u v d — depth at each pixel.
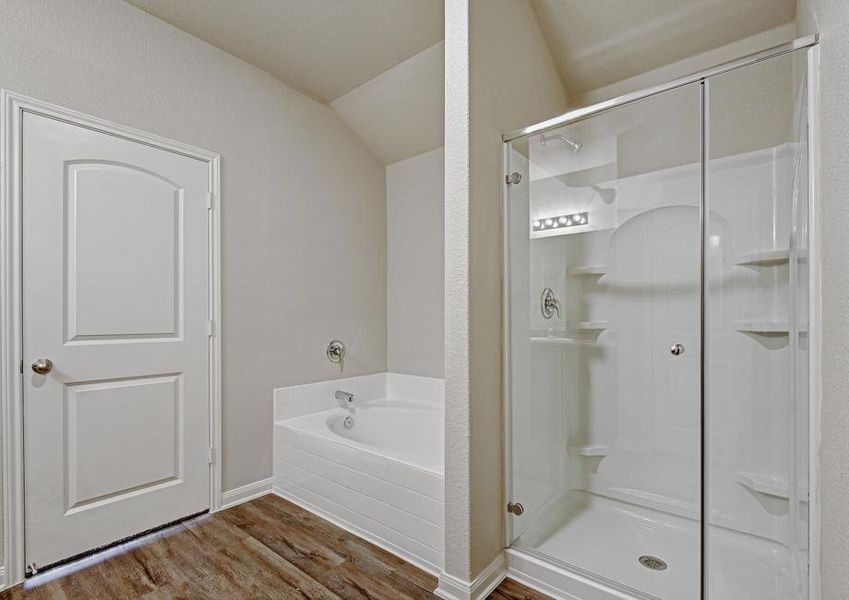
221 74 2.45
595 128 1.89
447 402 1.67
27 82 1.78
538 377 2.05
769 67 1.46
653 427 2.21
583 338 2.38
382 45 2.43
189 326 2.28
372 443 2.96
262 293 2.61
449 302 1.68
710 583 1.64
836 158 0.94
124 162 2.06
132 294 2.08
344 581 1.74
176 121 2.25
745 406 1.97
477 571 1.64
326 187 3.00
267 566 1.84
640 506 2.21
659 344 2.19
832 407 0.97
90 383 1.94
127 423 2.05
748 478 1.95
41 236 1.81
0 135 1.71
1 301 1.70
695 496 2.10
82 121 1.93
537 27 2.22
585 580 1.62
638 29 2.16
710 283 2.03
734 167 1.83
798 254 1.47
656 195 2.10
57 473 1.84
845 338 0.87
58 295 1.86
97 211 1.97
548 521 2.07
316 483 2.34
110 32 2.03
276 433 2.61
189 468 2.26
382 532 2.00
